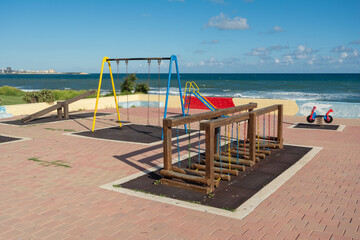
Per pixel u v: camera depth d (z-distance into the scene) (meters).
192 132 12.21
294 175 6.77
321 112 17.38
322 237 4.09
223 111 7.59
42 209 5.00
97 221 4.57
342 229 4.31
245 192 5.73
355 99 39.91
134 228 4.35
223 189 5.90
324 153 8.72
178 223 4.50
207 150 5.77
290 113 18.12
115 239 4.05
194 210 4.95
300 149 9.19
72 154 8.73
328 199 5.40
